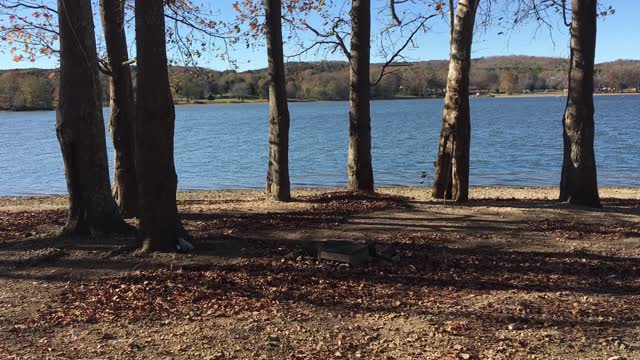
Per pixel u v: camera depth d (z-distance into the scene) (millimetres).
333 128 59938
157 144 7340
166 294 6090
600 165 28859
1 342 4797
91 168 8195
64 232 8289
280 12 12016
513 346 4750
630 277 6859
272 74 12172
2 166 31391
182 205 12828
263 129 60250
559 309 5688
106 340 4867
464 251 8156
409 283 6586
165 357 4523
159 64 7152
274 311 5598
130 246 7641
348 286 6422
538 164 29609
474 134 48438
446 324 5262
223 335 4984
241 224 9656
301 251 7824
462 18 12078
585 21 11609
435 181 13086
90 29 8031
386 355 4590
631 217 10781
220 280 6535
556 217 10711
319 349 4707
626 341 4855
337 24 13227
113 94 9812
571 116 12125
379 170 27766
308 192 18562
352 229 9523
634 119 65188
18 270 6930
